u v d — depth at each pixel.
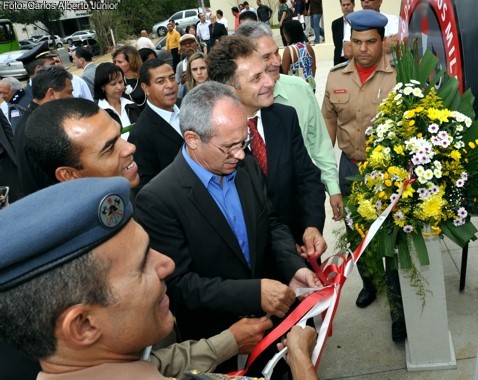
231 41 2.16
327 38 11.29
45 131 1.70
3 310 0.78
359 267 2.93
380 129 2.06
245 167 1.96
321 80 9.38
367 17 2.76
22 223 0.77
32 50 5.62
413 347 2.47
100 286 0.80
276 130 2.30
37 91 3.42
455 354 2.58
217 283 1.73
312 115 2.78
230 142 1.68
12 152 3.86
